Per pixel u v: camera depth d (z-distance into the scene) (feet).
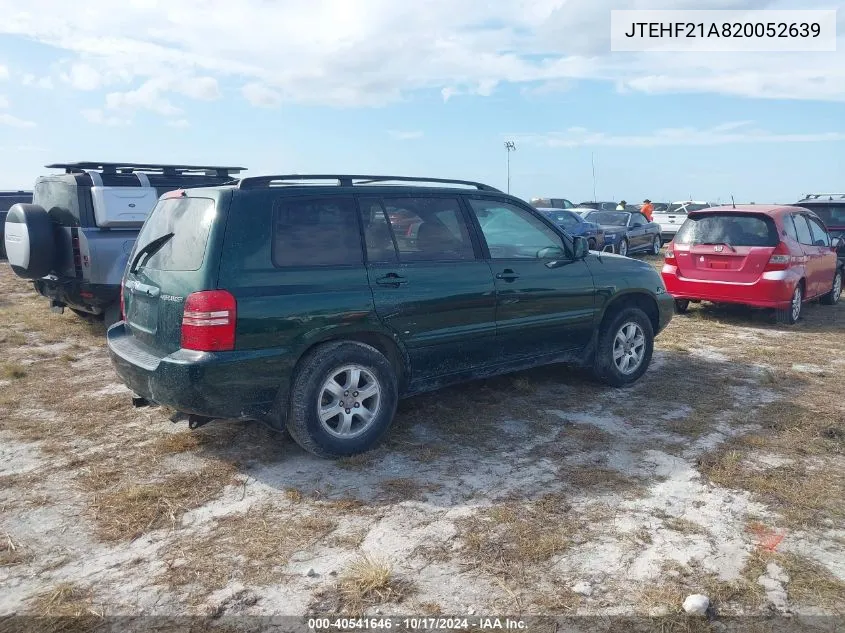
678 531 11.85
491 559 10.92
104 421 17.19
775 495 13.26
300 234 14.37
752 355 25.12
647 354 21.08
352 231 15.14
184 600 9.86
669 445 15.80
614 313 20.42
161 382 13.14
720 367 23.24
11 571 10.57
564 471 14.29
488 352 17.43
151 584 10.24
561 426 16.99
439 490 13.37
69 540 11.49
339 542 11.42
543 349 18.74
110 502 12.80
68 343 25.76
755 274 30.60
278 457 14.93
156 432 16.44
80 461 14.71
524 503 12.82
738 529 11.95
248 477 13.93
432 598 9.91
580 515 12.38
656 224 76.07
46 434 16.28
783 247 30.27
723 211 31.89
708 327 30.81
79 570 10.61
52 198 27.22
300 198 14.58
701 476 14.10
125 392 19.63
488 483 13.69
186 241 13.98
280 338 13.64
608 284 19.90
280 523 12.05
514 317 17.72
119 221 25.72
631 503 12.87
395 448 15.46
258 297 13.41
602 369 20.04
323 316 14.12
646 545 11.38
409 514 12.38
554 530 11.82
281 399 13.93
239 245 13.51
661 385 20.83
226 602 9.81
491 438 16.14
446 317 16.24
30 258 25.62
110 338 15.72
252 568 10.66
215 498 13.02
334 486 13.53
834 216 48.03
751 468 14.56
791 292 30.73
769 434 16.63
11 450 15.30
